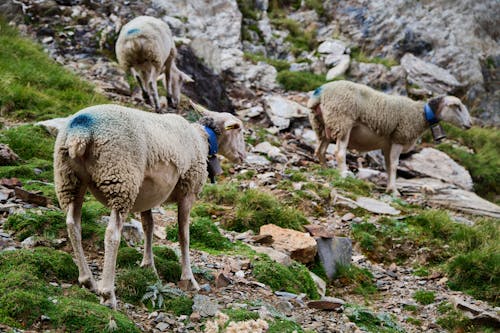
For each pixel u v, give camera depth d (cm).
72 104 1079
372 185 1021
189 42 1403
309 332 476
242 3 1811
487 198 1352
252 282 567
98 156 414
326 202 888
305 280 624
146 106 1192
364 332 520
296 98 1433
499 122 1722
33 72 1145
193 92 1312
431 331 615
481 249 770
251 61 1562
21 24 1397
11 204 603
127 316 446
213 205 789
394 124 1024
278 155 1087
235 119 554
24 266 460
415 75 1686
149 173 445
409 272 763
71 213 434
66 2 1508
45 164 757
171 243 636
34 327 403
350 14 1864
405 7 1847
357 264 752
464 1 1856
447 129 1520
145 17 1117
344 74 1636
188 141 493
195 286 516
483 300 707
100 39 1396
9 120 961
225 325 451
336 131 1009
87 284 450
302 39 1781
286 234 717
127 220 625
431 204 1027
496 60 1817
